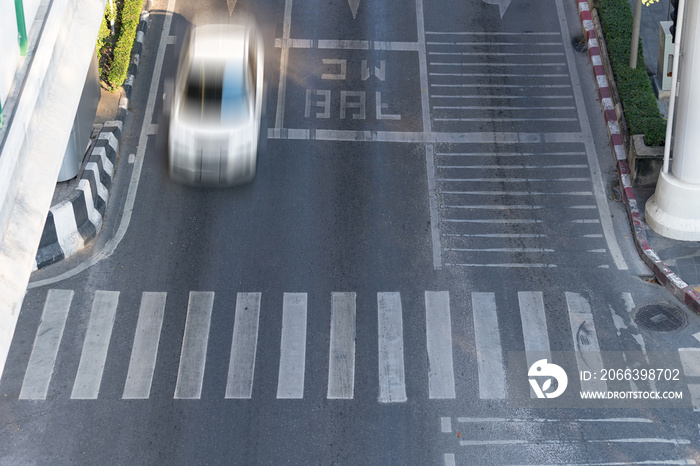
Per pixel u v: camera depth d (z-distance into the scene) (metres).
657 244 19.59
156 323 17.94
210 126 20.33
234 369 17.20
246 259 19.28
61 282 18.55
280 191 20.78
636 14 22.30
